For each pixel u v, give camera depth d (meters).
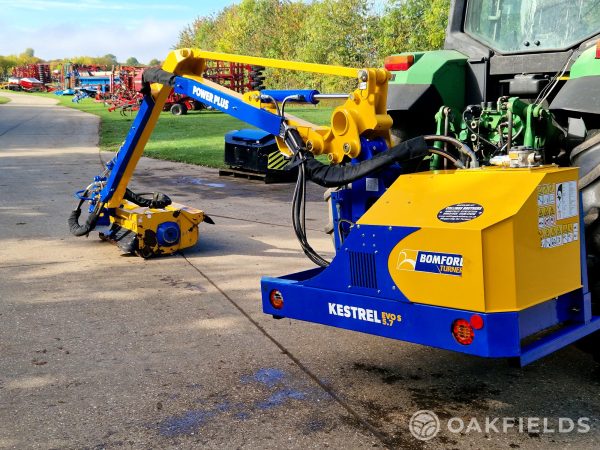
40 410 3.21
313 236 7.02
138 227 5.93
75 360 3.81
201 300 4.89
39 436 2.98
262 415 3.16
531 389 3.42
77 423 3.10
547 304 2.94
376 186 3.65
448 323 2.80
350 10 32.47
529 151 3.02
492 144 3.80
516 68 4.18
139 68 34.78
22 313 4.60
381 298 3.03
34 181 11.09
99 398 3.34
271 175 11.09
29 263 5.91
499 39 4.36
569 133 3.89
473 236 2.68
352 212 3.80
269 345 4.03
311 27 35.12
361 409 3.22
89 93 49.00
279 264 5.88
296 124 4.00
